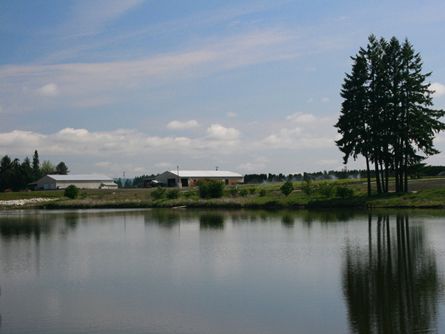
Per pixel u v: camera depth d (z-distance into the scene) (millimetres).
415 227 45531
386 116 71750
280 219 59219
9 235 49406
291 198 80750
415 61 71812
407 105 71125
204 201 87562
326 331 17906
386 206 68562
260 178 168000
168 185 154375
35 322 19875
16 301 22984
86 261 32906
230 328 18609
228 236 44000
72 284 26125
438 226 45781
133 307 21547
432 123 71188
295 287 24125
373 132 72500
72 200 106250
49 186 171500
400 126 71375
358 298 21828
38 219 71375
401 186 74812
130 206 96875
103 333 18516
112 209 93250
